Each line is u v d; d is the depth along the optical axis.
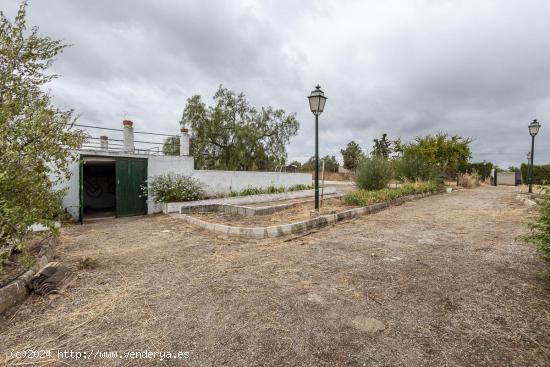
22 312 2.62
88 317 2.52
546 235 2.84
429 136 18.61
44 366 1.88
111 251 4.80
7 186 2.88
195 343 2.10
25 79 3.79
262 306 2.67
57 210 3.87
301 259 4.12
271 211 8.30
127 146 11.34
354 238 5.32
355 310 2.54
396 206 9.59
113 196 15.40
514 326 2.20
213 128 19.38
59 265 3.75
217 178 12.80
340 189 18.33
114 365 1.88
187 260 4.21
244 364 1.85
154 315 2.54
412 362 1.83
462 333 2.13
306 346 2.03
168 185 10.84
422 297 2.75
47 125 3.31
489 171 25.20
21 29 3.68
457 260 3.82
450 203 10.12
